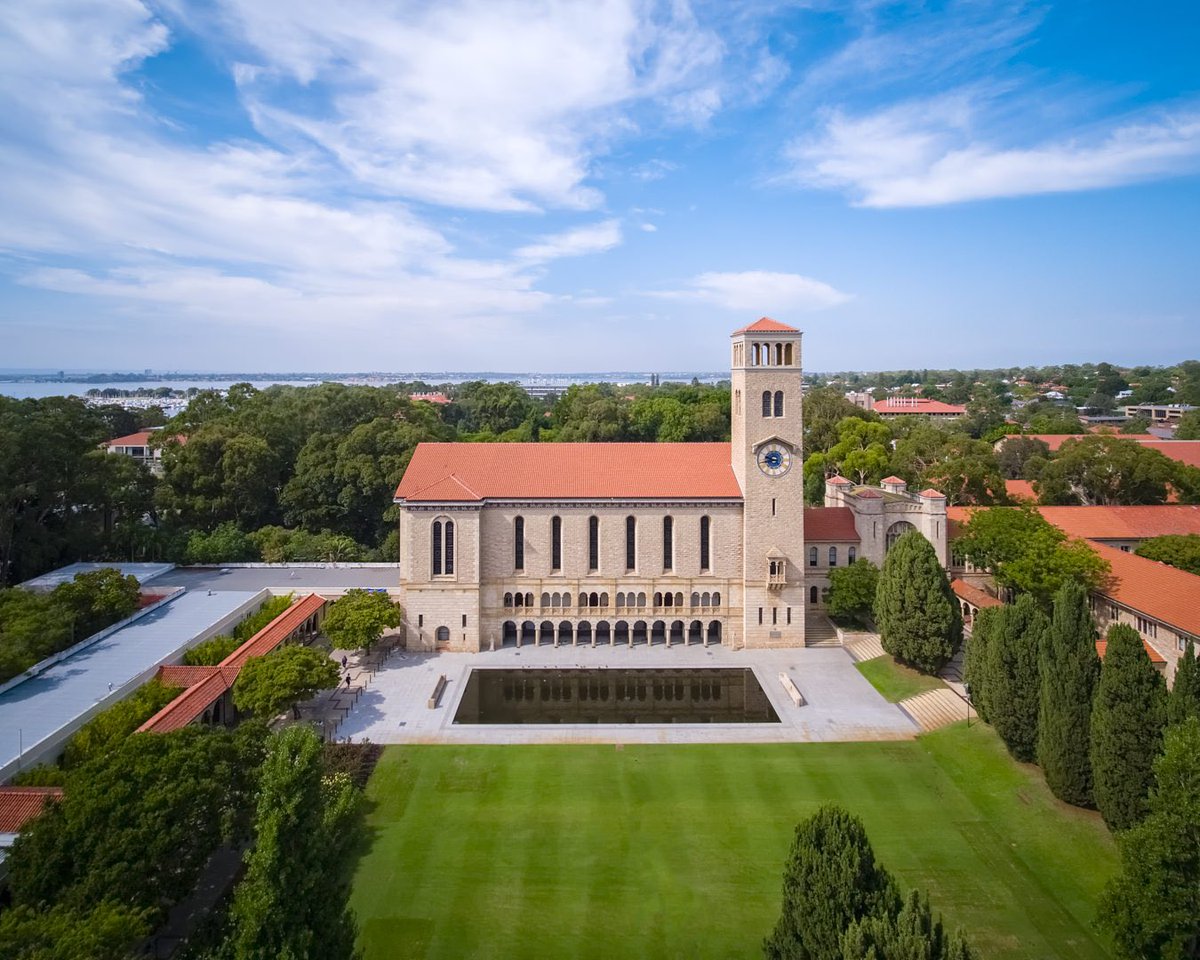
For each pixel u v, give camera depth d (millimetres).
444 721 71688
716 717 73312
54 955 29953
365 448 127500
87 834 38250
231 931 33500
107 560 109750
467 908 46062
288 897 29359
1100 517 104750
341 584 100188
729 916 45531
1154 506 109312
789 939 33531
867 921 30125
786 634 92125
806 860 33281
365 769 62375
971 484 119500
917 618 76875
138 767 41094
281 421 138625
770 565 90688
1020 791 57219
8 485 94688
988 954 42688
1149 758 47031
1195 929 35438
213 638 78625
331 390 166125
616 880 48844
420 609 90188
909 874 49531
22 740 54719
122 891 36750
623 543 92125
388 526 126188
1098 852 50062
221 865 48969
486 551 91750
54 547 101938
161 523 118438
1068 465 121938
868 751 66062
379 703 75500
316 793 31359
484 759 64500
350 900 46594
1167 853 36156
